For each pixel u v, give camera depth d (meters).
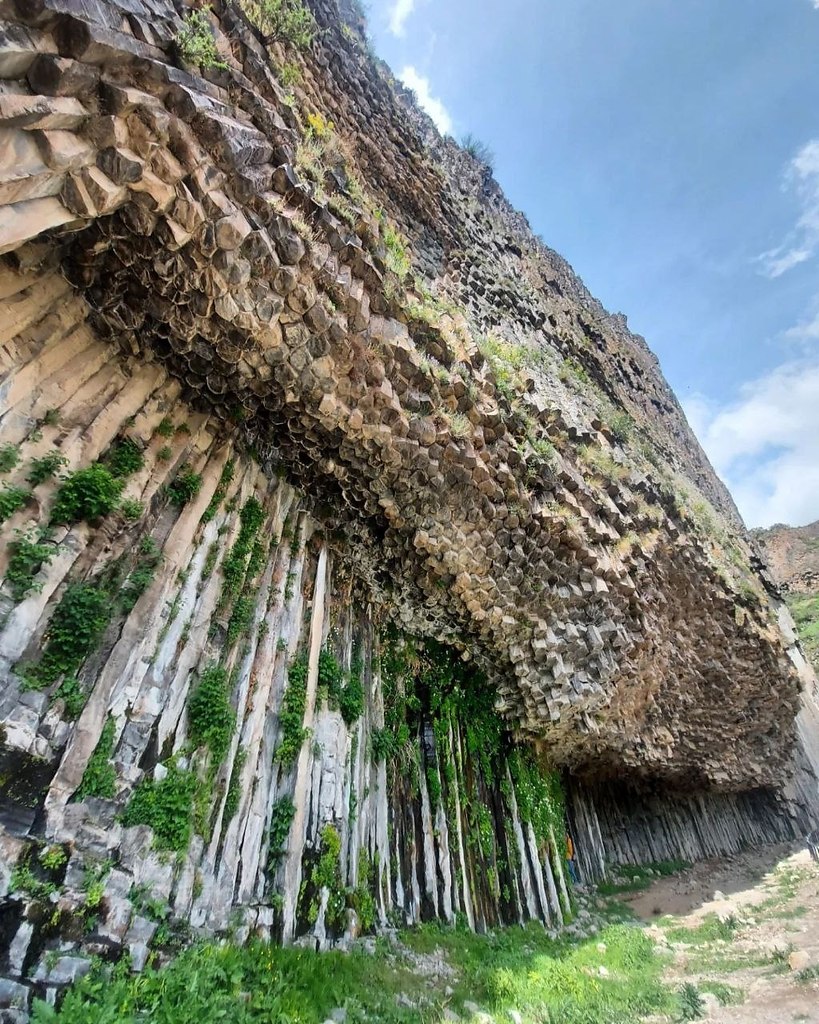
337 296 7.75
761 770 25.50
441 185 18.36
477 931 11.17
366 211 9.59
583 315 28.33
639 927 14.84
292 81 9.30
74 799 5.60
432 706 12.71
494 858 12.48
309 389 7.96
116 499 6.58
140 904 5.73
